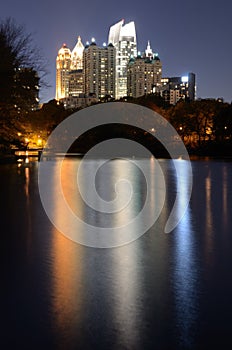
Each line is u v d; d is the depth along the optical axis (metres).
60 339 4.99
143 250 9.52
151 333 5.14
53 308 5.93
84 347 4.80
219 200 18.30
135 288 6.79
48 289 6.73
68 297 6.37
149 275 7.52
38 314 5.71
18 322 5.46
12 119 47.34
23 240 10.45
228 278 7.30
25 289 6.73
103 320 5.52
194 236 11.00
